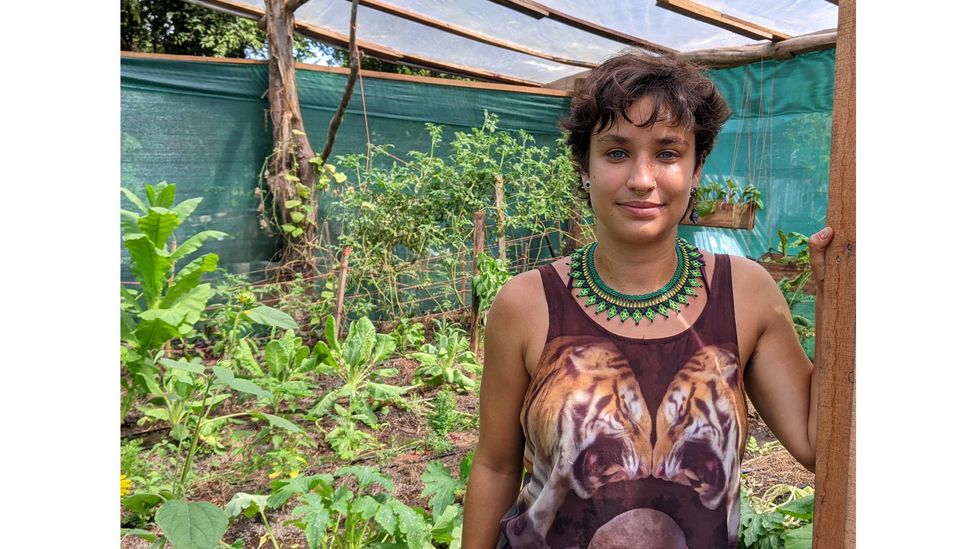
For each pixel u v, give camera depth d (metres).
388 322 6.55
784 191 6.23
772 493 3.28
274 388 4.22
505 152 7.07
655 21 5.89
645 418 1.13
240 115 6.14
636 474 1.13
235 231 6.18
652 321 1.17
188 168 5.93
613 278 1.19
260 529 3.14
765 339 1.22
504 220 6.94
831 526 1.10
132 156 5.68
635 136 1.09
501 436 1.31
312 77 6.54
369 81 6.77
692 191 1.19
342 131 6.69
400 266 6.55
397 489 3.58
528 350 1.21
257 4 6.24
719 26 5.55
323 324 6.09
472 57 7.36
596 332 1.17
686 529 1.12
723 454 1.13
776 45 6.08
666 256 1.18
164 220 3.78
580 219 7.46
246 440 4.11
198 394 4.28
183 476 3.21
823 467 1.10
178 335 3.76
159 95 5.75
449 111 7.21
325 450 4.09
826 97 5.85
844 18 1.07
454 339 5.45
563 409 1.14
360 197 6.31
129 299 3.80
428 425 4.48
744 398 1.18
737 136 6.60
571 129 1.18
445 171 6.64
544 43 6.63
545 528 1.17
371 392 4.52
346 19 6.27
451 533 2.46
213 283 6.05
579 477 1.13
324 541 2.55
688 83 1.11
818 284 1.13
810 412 1.17
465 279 6.82
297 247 6.27
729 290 1.18
